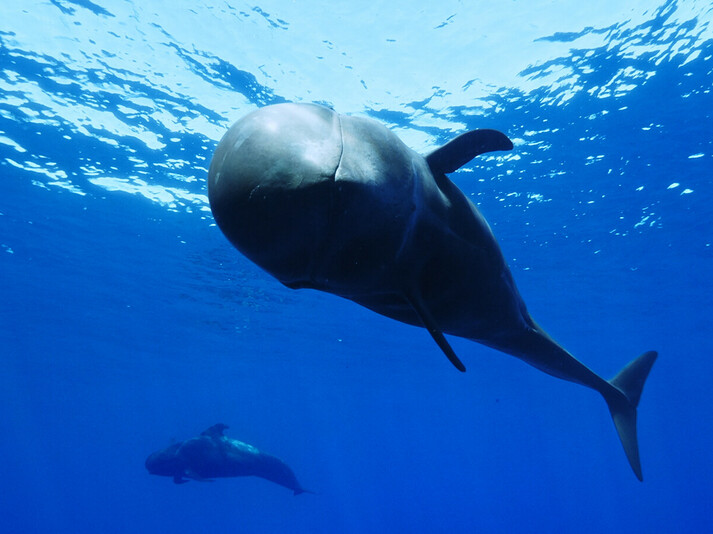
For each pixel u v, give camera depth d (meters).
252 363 36.94
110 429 79.94
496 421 76.62
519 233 17.53
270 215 1.95
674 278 23.45
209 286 21.44
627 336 34.34
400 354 34.19
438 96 10.88
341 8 8.98
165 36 9.45
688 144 13.34
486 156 13.05
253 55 9.84
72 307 24.50
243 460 19.19
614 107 11.72
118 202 15.07
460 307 3.21
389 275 2.43
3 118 11.48
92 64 10.02
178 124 11.60
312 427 81.88
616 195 15.57
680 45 10.11
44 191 14.59
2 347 31.92
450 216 2.80
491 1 9.03
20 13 8.95
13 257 18.97
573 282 23.03
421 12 9.13
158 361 36.25
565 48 10.05
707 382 54.38
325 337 29.53
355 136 2.22
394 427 81.81
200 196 14.47
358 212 2.09
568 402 59.59
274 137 2.01
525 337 4.14
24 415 63.94
